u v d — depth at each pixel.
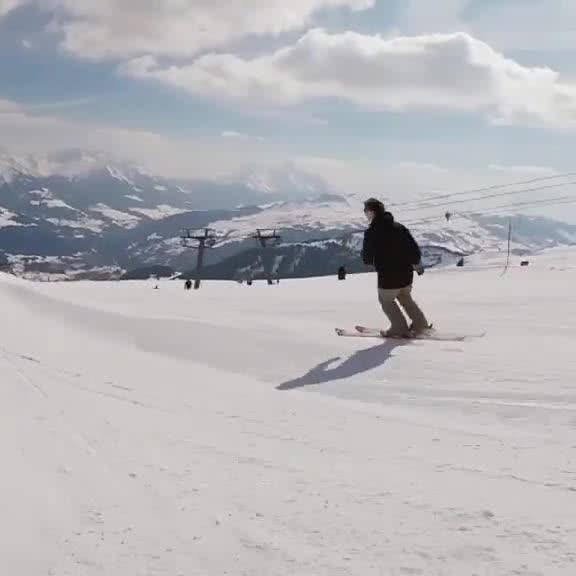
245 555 2.35
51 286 27.44
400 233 8.62
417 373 6.52
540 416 4.81
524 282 25.41
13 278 26.78
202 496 3.00
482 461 3.65
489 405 5.21
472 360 6.94
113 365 7.34
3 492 2.93
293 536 2.52
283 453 3.84
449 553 2.33
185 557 2.33
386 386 6.10
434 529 2.56
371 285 28.45
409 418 4.91
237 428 4.54
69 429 4.26
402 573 2.18
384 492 3.05
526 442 4.11
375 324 10.55
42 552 2.36
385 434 4.38
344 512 2.77
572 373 6.11
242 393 5.98
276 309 13.59
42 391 5.68
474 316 11.60
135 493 3.02
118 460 3.58
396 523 2.63
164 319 10.60
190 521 2.68
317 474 3.38
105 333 9.60
